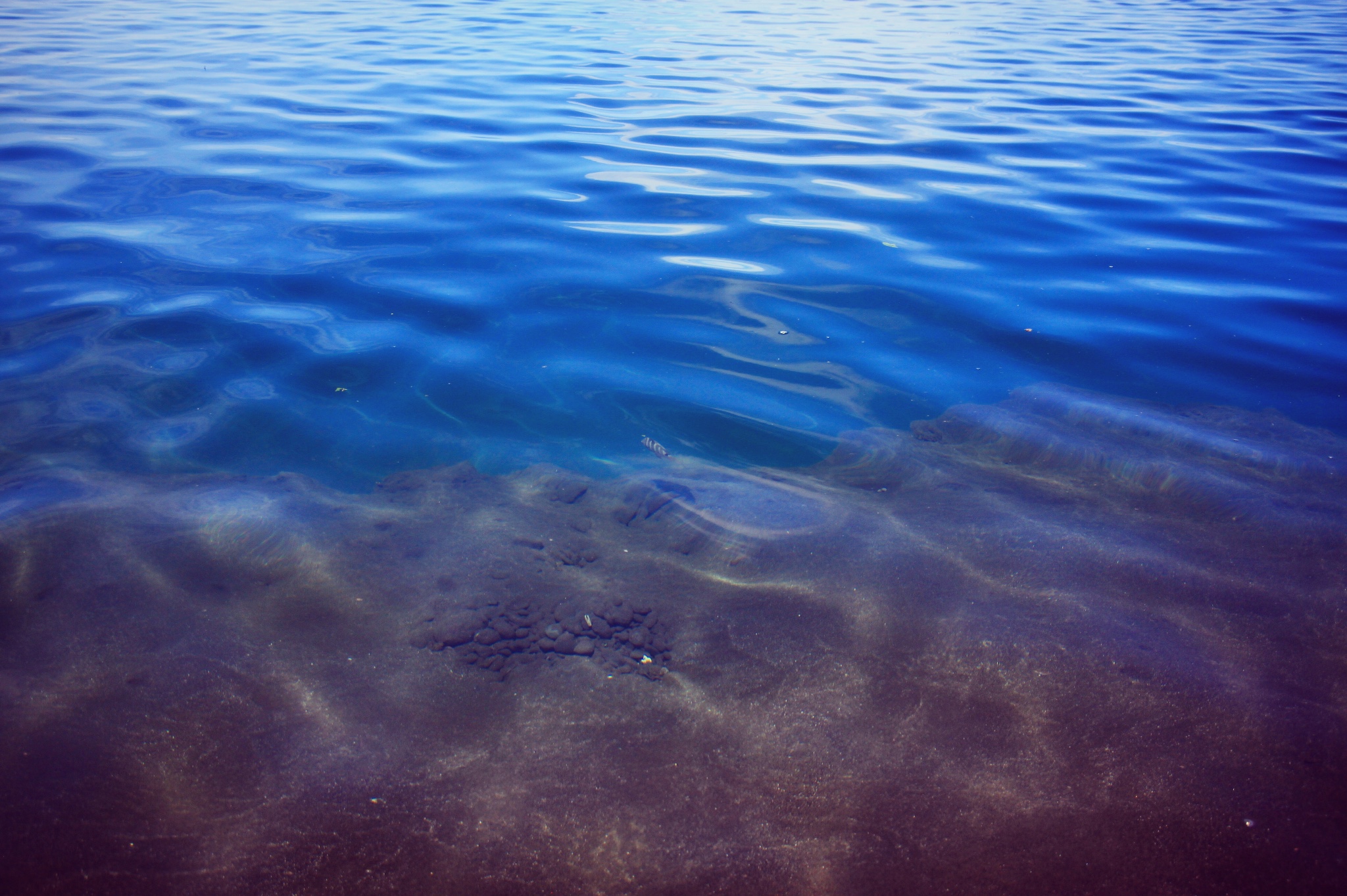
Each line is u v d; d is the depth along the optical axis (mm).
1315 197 7504
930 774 2570
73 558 3270
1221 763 2572
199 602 3135
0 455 3812
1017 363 4977
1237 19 19906
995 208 7277
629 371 4809
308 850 2301
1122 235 6730
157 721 2641
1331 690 2822
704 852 2346
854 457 4199
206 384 4477
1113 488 3939
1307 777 2521
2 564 3207
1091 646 3014
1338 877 2248
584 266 6016
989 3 23734
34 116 9242
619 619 3201
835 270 6043
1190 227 6875
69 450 3891
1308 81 12422
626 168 8188
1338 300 5598
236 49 13836
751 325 5301
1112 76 12914
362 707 2748
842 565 3479
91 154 8055
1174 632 3078
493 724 2717
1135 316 5465
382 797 2453
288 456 4031
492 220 6801
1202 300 5656
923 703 2814
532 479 4016
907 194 7613
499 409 4469
